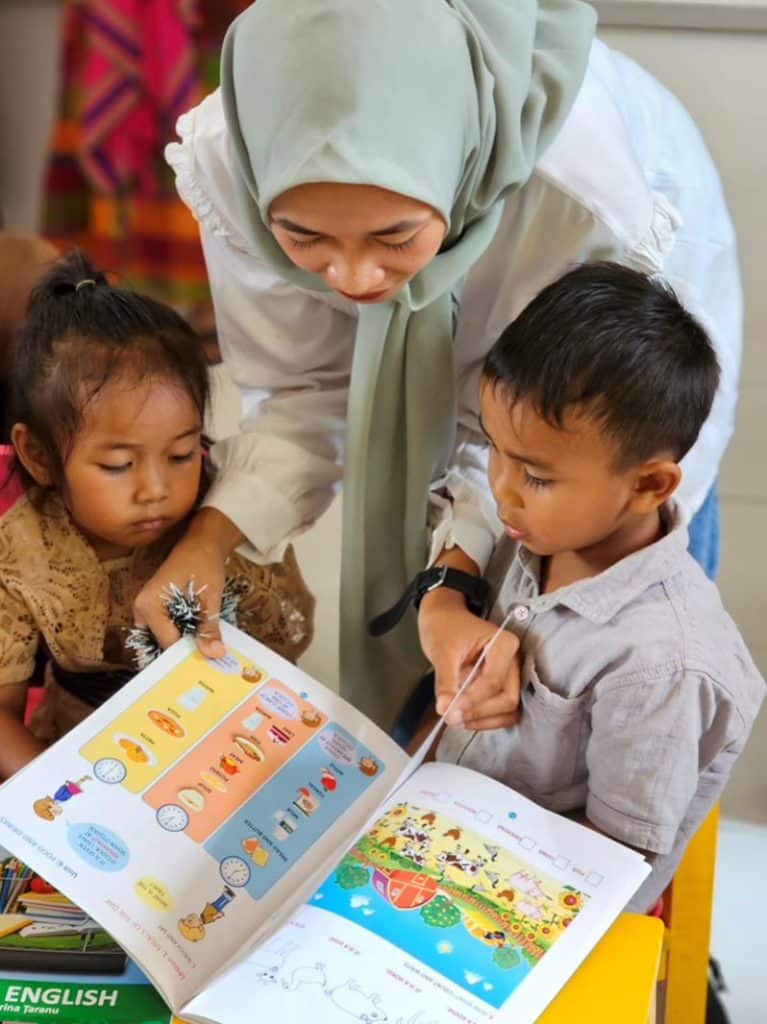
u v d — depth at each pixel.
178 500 1.11
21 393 1.10
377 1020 0.80
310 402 1.26
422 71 0.92
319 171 0.89
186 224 2.30
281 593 1.27
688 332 0.93
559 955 0.85
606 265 0.97
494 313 1.16
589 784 0.98
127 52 2.17
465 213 1.03
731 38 1.86
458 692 0.96
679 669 0.92
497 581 1.12
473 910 0.87
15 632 1.14
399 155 0.91
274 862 0.92
